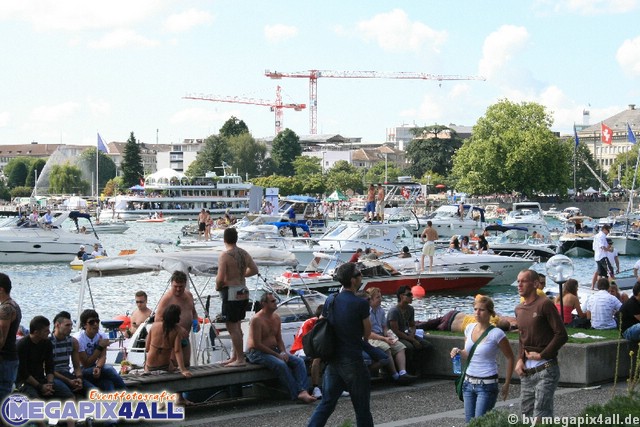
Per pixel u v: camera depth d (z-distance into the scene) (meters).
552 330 12.08
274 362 16.14
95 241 64.50
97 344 14.82
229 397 17.06
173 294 16.36
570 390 16.23
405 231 52.31
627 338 16.97
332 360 12.32
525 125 147.88
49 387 13.54
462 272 43.59
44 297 43.97
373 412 15.08
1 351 12.32
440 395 16.39
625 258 69.88
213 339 19.20
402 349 17.53
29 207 104.69
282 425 14.48
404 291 18.11
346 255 49.06
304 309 21.64
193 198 137.00
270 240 54.19
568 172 147.75
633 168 186.38
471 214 84.88
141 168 197.62
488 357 12.30
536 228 77.94
